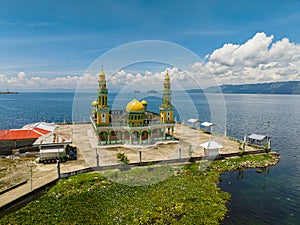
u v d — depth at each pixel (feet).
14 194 59.47
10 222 49.96
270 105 465.06
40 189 63.87
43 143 86.12
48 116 254.47
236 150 104.78
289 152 116.98
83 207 56.03
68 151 92.73
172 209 56.80
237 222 54.24
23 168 78.79
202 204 59.88
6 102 532.32
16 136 98.12
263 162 95.76
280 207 61.57
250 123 214.69
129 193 63.16
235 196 67.26
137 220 51.47
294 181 78.95
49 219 51.21
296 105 474.90
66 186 66.03
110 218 52.13
